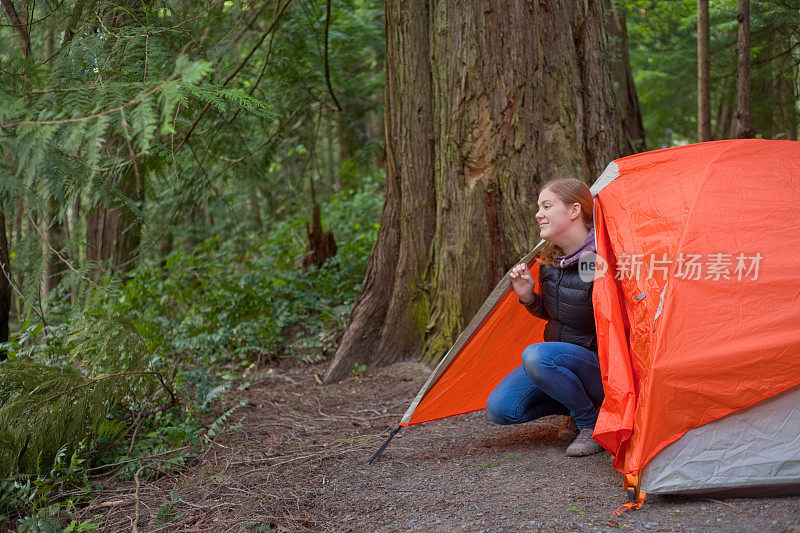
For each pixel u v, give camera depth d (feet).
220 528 8.88
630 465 8.20
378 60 30.01
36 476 10.82
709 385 8.14
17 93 9.03
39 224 10.68
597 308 9.45
